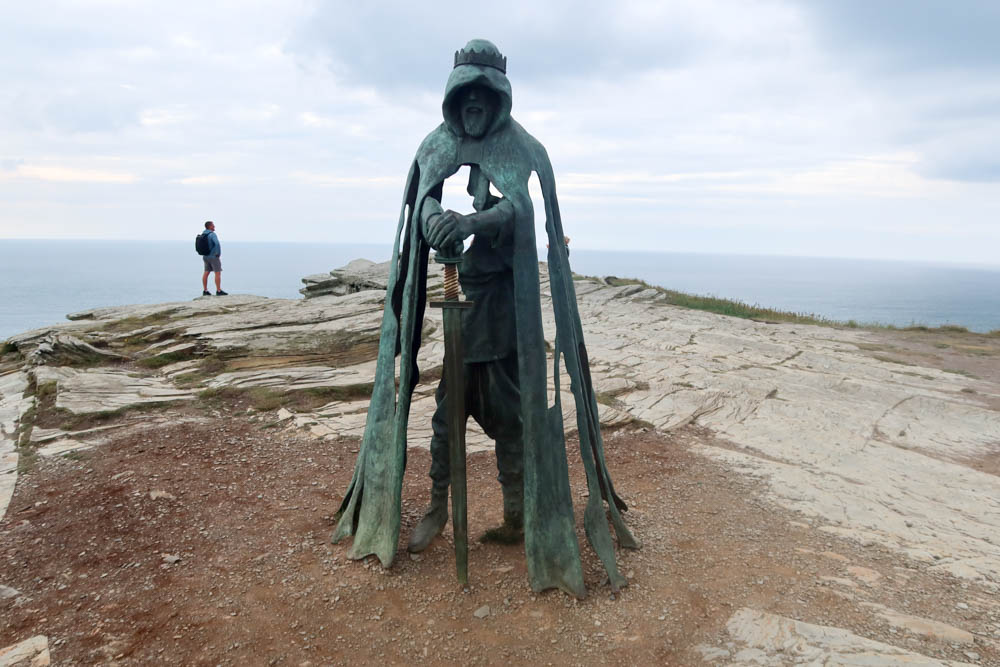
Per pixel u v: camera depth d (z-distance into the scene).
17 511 5.01
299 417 7.70
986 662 3.19
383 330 4.46
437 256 3.59
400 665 3.20
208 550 4.36
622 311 18.25
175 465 6.05
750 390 9.74
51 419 7.40
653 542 4.59
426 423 7.54
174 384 9.09
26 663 3.14
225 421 7.62
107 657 3.20
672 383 10.05
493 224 3.64
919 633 3.43
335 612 3.63
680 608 3.67
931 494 5.80
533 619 3.57
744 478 6.13
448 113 4.00
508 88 3.90
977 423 8.62
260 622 3.52
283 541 4.50
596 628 3.48
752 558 4.38
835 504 5.45
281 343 10.67
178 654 3.24
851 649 3.22
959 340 16.12
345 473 6.00
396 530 4.13
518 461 4.45
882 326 18.59
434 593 3.83
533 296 3.84
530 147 4.07
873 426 8.19
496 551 4.38
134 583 3.91
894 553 4.51
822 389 10.18
